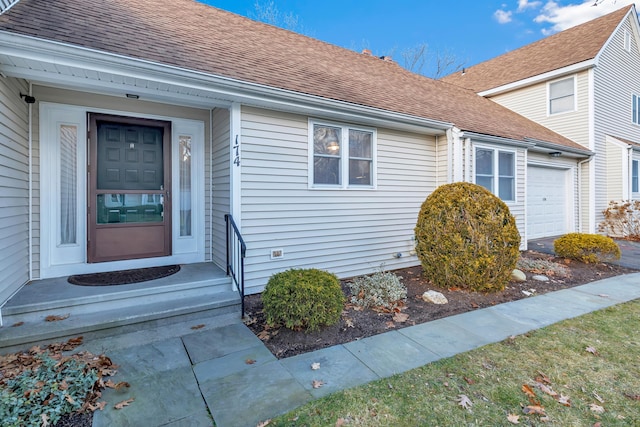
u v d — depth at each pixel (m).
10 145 3.32
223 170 4.73
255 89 4.11
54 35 3.17
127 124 4.59
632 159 10.64
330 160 5.30
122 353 2.94
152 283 3.92
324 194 5.20
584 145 10.17
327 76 5.73
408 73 9.54
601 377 2.58
